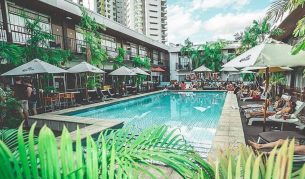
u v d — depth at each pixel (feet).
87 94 47.73
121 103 50.80
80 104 43.70
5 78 37.70
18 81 31.32
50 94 39.27
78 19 60.39
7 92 23.67
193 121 34.19
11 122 20.92
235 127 20.01
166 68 127.13
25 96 27.99
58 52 44.62
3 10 43.11
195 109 46.52
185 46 120.47
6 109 20.98
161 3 378.12
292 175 3.63
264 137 11.98
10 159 3.04
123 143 4.73
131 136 5.01
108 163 3.79
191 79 117.70
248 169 2.95
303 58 12.33
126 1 413.80
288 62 12.19
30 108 30.53
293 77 50.42
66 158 3.23
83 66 45.11
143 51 106.22
